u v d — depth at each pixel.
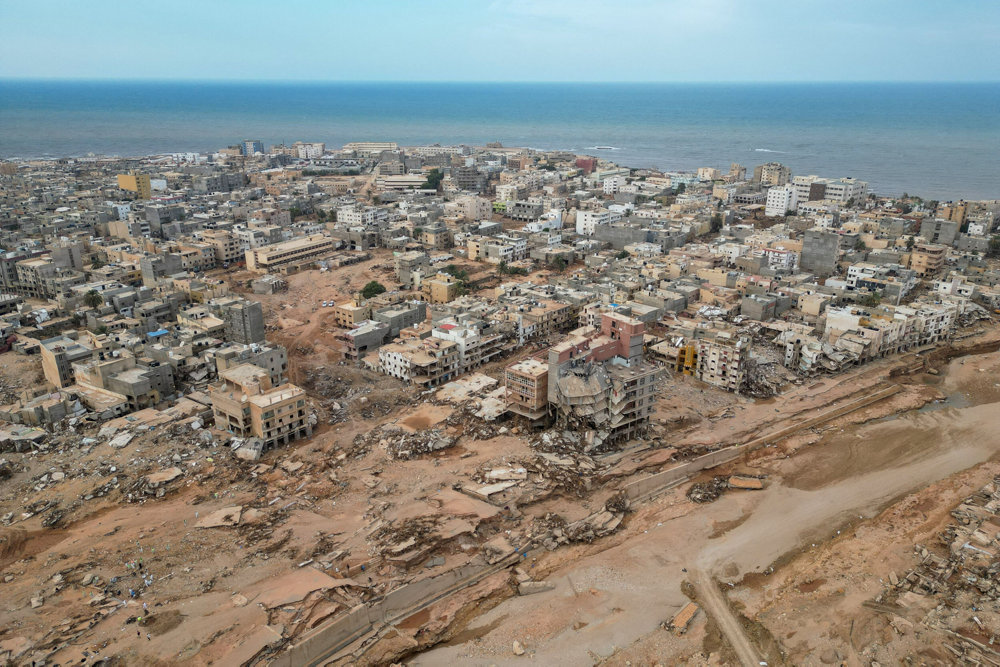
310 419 153.62
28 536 115.69
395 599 103.75
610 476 136.50
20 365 183.25
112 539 114.31
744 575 114.06
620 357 154.00
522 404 150.25
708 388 177.62
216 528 117.50
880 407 171.00
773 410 167.38
